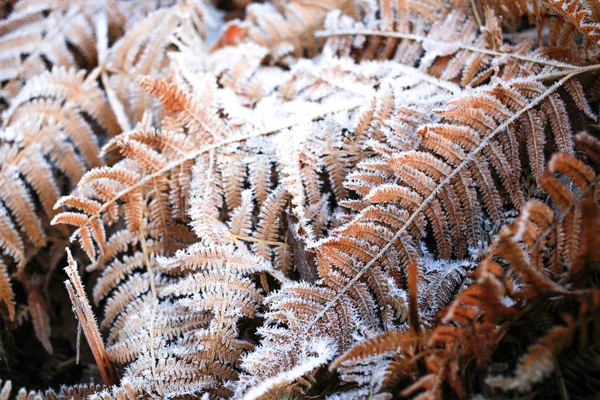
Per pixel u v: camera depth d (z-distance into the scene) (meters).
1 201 1.01
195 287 0.94
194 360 0.92
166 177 0.99
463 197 0.93
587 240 0.84
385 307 0.92
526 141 0.96
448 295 0.92
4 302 1.03
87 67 1.12
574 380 0.86
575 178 0.85
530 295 0.85
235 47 1.09
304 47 1.10
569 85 0.94
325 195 0.98
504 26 1.04
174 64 1.03
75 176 1.04
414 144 0.95
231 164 0.98
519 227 0.83
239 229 0.97
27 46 1.09
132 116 1.07
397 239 0.92
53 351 1.05
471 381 0.86
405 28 1.05
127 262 0.99
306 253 0.96
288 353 0.90
